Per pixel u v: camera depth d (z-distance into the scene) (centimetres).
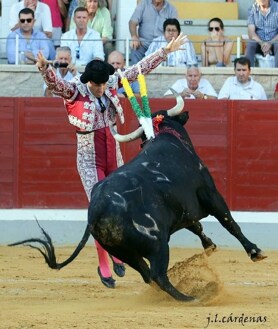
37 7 2317
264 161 2073
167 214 1157
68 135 2070
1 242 2052
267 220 2061
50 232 2047
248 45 2280
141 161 1184
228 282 1467
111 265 1633
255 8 2323
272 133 2073
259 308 1134
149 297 1220
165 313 1075
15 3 2377
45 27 2312
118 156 1343
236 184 2069
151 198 1145
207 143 2069
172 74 2239
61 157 2070
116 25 2448
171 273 1281
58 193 2067
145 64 1340
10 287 1385
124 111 2036
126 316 1052
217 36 2288
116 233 1128
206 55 2283
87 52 2245
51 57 2273
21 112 2067
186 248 2012
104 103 1329
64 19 2394
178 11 2491
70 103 1321
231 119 2069
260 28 2317
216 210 1230
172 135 1230
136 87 2150
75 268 1641
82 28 2259
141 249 1137
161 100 2042
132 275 1548
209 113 2070
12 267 1650
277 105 2070
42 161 2069
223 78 2247
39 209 2066
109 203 1127
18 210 2059
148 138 1226
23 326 996
